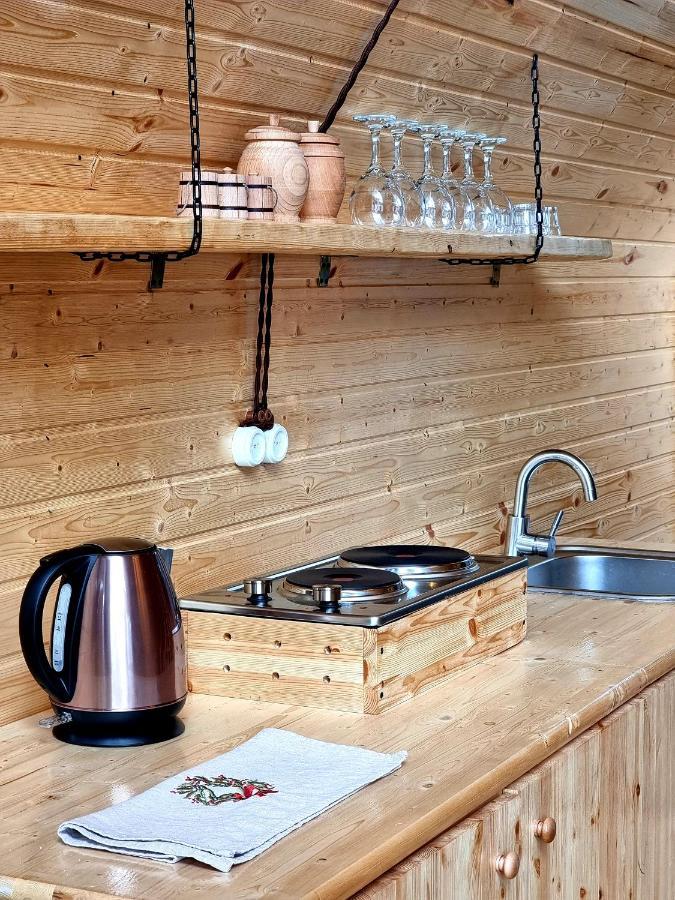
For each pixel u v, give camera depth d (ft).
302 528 8.32
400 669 6.40
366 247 6.77
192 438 7.32
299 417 8.23
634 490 13.38
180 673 5.99
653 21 9.55
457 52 8.04
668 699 7.39
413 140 8.44
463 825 5.28
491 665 7.12
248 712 6.32
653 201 12.37
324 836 4.69
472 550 10.37
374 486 9.06
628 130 10.85
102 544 5.89
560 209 10.94
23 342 6.13
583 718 6.21
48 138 5.86
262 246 6.03
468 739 5.82
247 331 7.70
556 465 11.71
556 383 11.57
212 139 6.86
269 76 6.87
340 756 5.50
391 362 9.13
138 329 6.85
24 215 4.87
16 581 6.20
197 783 5.18
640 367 13.24
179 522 7.24
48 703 6.47
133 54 5.96
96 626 5.75
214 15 6.16
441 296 9.63
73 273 6.37
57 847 4.66
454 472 10.06
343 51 7.19
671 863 7.53
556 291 11.35
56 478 6.39
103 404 6.66
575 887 6.31
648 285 13.25
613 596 8.83
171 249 5.59
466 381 10.12
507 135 9.37
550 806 5.98
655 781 7.27
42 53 5.52
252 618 6.49
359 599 6.64
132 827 4.70
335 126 7.72
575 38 8.95
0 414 6.04
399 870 4.82
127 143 6.32
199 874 4.39
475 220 8.11
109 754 5.71
